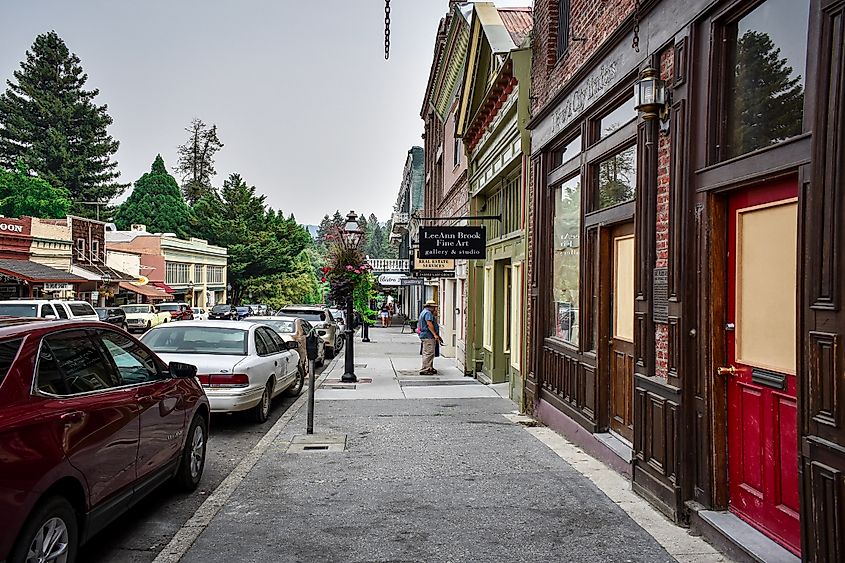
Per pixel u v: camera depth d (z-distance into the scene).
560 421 9.33
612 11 7.43
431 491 6.65
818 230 3.86
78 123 76.44
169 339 10.97
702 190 5.33
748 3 4.90
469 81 15.88
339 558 5.03
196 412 7.06
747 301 4.98
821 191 3.84
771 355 4.68
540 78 10.60
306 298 77.94
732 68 5.22
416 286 48.84
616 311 7.75
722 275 5.27
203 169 102.44
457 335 20.66
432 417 10.80
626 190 7.24
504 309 15.34
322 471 7.46
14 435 3.86
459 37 18.28
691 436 5.47
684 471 5.51
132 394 5.50
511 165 12.52
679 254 5.60
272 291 74.44
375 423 10.28
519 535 5.42
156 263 57.88
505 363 15.30
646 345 6.24
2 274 33.59
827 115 3.81
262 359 10.90
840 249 3.69
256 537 5.46
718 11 5.21
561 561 4.90
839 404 3.66
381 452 8.33
